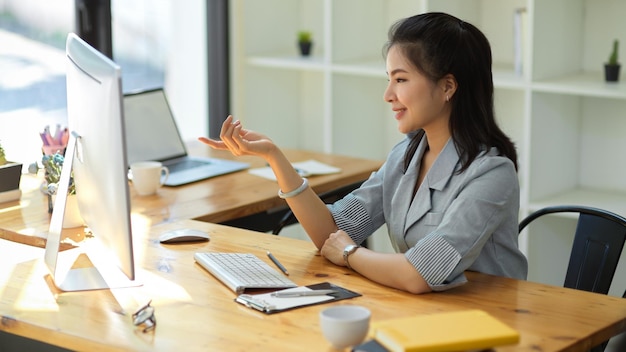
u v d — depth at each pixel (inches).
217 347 74.3
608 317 80.7
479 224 89.3
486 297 86.2
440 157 95.2
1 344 99.8
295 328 78.1
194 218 116.3
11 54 153.2
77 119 93.3
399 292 87.9
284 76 193.8
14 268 97.5
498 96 171.6
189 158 148.6
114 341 76.1
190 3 183.0
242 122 186.2
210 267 93.9
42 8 156.5
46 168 118.2
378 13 181.9
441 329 68.7
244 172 141.2
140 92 145.3
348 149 180.2
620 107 157.8
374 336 70.0
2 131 152.7
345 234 98.0
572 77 153.7
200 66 187.0
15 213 117.6
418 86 91.9
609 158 160.6
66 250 103.0
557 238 159.5
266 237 107.5
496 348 73.5
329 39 172.4
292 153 154.5
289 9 192.9
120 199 81.0
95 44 162.7
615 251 100.0
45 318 81.9
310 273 93.8
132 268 82.3
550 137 154.9
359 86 180.2
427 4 155.9
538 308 83.1
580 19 157.8
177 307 84.0
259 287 87.7
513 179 92.4
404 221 98.3
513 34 166.4
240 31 182.7
